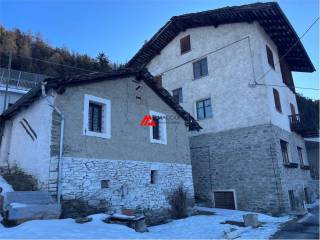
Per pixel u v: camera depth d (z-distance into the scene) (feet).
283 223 32.81
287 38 54.49
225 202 48.52
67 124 28.81
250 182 45.80
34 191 25.57
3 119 37.73
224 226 30.68
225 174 49.03
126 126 35.04
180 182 40.65
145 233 25.91
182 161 42.34
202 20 55.72
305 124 52.80
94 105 33.06
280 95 52.85
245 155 47.16
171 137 41.73
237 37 52.11
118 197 31.53
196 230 28.84
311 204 52.75
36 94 30.19
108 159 31.68
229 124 50.14
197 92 56.13
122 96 35.68
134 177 34.06
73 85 30.27
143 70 37.83
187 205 40.29
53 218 24.63
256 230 28.76
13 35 138.82
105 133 32.27
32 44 141.28
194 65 58.54
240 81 50.11
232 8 48.39
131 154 34.58
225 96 51.65
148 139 37.65
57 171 26.91
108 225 25.20
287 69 62.54
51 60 129.80
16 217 22.31
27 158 31.17
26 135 32.42
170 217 37.04
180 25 59.67
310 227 29.48
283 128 50.44
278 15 47.60
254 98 47.80
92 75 31.63
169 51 63.82
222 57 53.52
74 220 25.16
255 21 50.19
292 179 47.98
